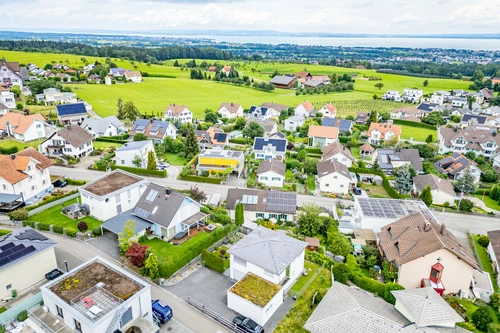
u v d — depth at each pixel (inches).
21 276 1615.4
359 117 5703.7
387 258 1923.0
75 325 1285.7
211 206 2559.1
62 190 2753.4
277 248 1739.7
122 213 2215.8
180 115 5295.3
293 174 3479.3
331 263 1914.4
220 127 5059.1
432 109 6250.0
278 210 2422.5
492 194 3198.8
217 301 1608.0
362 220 2345.0
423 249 1808.6
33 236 1739.7
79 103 4923.7
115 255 1902.1
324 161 3474.4
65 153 3516.2
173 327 1445.6
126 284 1413.6
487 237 2384.4
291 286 1734.7
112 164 3326.8
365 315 1365.7
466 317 1615.4
